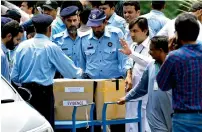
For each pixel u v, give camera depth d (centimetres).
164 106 896
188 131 802
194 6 1037
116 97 1017
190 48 806
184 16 809
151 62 907
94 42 1120
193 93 801
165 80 807
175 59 802
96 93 1006
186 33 805
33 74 983
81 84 1002
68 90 1003
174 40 877
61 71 994
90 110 998
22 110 807
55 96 1005
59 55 989
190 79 800
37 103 983
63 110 1004
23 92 875
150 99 905
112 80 1012
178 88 805
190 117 799
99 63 1116
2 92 849
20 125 773
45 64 985
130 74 1079
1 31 1013
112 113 1014
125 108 1032
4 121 773
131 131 1062
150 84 904
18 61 991
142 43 1068
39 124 791
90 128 1011
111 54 1113
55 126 991
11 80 998
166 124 899
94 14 1103
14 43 1018
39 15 998
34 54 986
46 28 993
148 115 909
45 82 982
